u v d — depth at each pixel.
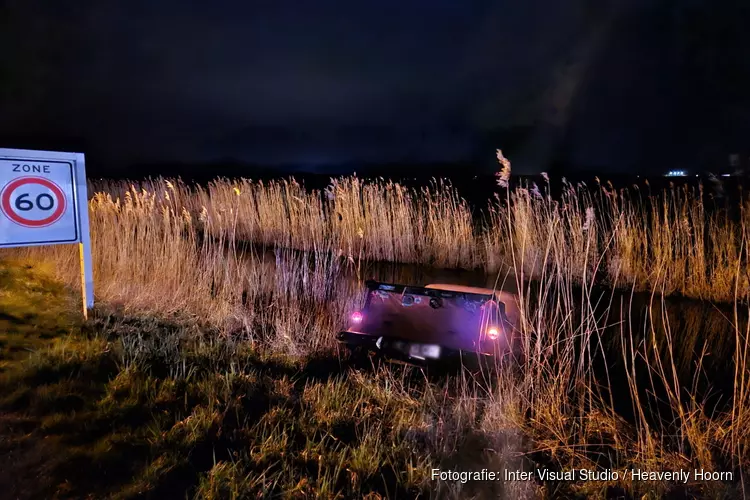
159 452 3.58
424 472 3.71
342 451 3.89
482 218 16.33
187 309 7.56
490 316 5.56
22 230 5.91
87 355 5.02
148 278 8.66
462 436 4.39
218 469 3.41
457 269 12.69
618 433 4.63
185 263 9.27
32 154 5.95
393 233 13.98
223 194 17.33
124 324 6.49
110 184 21.09
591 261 11.37
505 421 4.60
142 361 5.06
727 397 5.64
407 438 4.25
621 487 3.87
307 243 14.44
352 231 13.94
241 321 7.29
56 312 6.37
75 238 6.35
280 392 4.93
